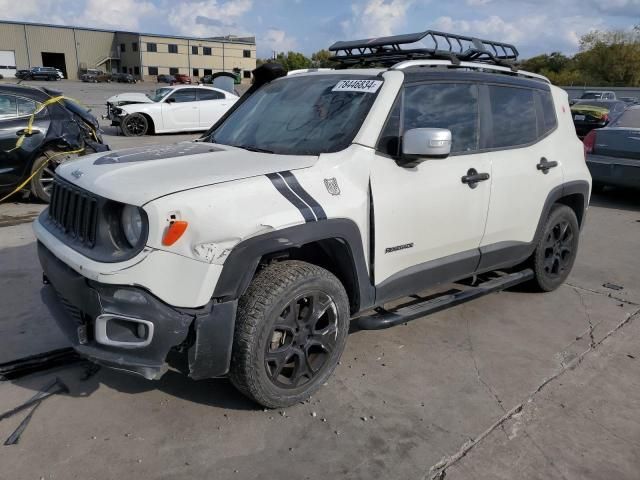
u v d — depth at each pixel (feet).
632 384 11.46
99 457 8.81
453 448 9.32
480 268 13.39
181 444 9.18
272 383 9.73
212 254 8.52
